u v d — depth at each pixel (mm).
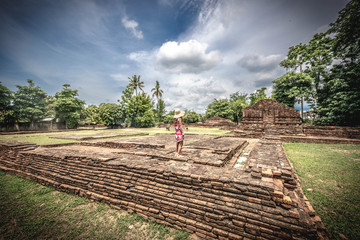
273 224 2070
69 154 4770
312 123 18094
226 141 9422
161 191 2959
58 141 11672
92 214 3066
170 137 12812
